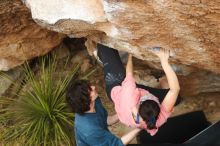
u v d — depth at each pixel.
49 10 2.84
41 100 4.10
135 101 2.91
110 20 2.77
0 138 4.25
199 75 3.75
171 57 3.12
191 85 3.91
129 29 2.84
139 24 2.77
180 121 3.83
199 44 2.86
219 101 4.17
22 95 4.27
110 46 3.24
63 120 4.20
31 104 4.17
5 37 3.97
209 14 2.50
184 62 3.20
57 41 4.29
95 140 2.87
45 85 4.19
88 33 3.15
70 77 4.31
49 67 4.35
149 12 2.63
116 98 3.05
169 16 2.61
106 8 2.66
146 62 3.79
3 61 4.29
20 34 3.99
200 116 3.86
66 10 2.80
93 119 2.85
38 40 4.16
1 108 4.49
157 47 3.00
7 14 3.64
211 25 2.60
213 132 3.54
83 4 2.75
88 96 2.78
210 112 4.13
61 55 4.72
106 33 2.99
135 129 3.00
